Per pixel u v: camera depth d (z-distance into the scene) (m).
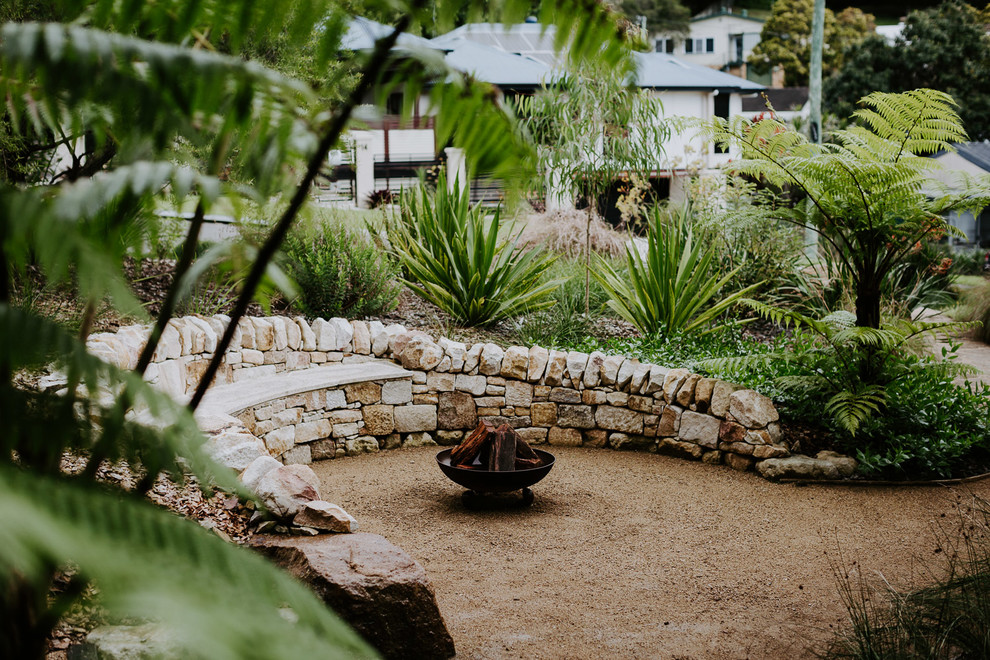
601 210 13.93
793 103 32.88
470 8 1.44
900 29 31.31
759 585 4.41
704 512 5.61
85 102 1.35
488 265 8.90
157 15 1.48
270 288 1.56
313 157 1.37
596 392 7.32
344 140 6.87
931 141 6.12
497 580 4.45
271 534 4.13
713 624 3.94
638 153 9.19
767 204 9.46
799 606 4.14
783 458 6.41
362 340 7.67
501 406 7.46
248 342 6.91
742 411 6.61
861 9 40.16
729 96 25.50
